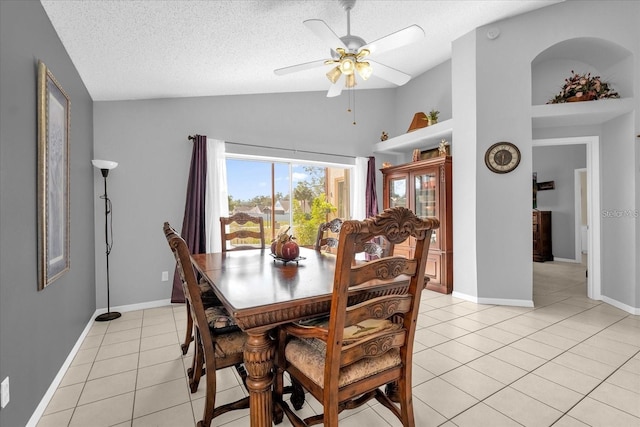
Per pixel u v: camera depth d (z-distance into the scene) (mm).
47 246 1750
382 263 1132
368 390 1245
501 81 3383
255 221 3021
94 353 2348
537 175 6734
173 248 1529
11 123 1431
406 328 1316
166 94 3418
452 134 3850
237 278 1635
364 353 1175
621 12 3102
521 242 3367
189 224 3531
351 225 991
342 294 1052
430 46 3922
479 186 3475
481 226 3482
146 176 3428
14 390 1399
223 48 2668
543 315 3094
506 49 3361
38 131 1696
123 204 3318
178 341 2562
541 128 3742
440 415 1615
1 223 1324
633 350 2326
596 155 3568
